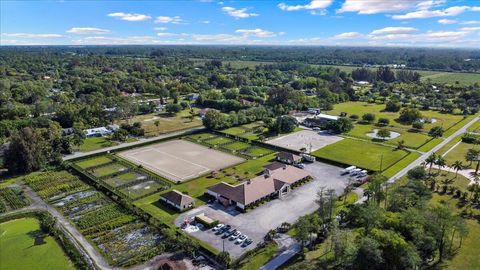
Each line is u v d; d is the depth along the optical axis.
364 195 108.56
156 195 114.44
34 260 81.31
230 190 109.50
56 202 109.88
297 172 125.62
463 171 132.75
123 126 188.62
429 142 171.38
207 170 137.12
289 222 97.38
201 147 167.12
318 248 84.12
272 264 78.69
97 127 194.88
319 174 132.62
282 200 110.75
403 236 74.06
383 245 69.06
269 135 186.62
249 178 128.62
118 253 84.19
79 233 92.31
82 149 159.12
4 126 169.75
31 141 133.38
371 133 191.25
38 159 133.25
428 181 119.44
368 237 71.75
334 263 77.19
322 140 177.62
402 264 67.81
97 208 105.88
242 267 77.94
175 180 126.81
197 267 78.75
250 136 184.25
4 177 128.00
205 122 195.88
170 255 83.50
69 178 128.00
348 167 137.62
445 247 79.94
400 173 130.25
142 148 164.75
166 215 101.38
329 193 93.75
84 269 77.12
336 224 84.81
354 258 69.69
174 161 147.12
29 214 101.88
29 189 118.81
